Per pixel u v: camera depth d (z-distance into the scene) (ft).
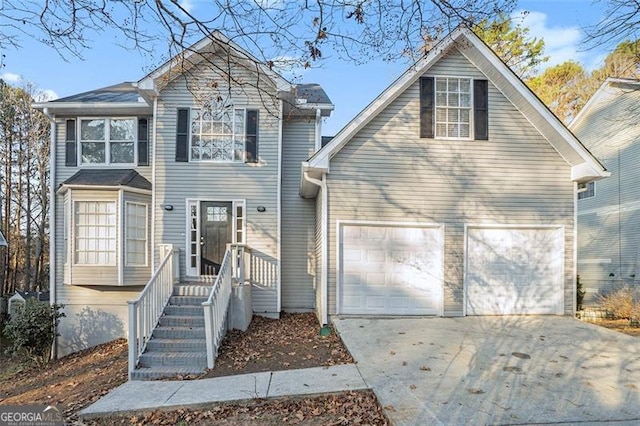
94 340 34.55
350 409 14.93
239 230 33.81
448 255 29.07
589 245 49.85
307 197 35.60
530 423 13.39
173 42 13.83
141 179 35.06
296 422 14.06
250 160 33.96
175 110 33.58
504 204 29.48
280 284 33.99
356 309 28.43
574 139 28.22
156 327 24.14
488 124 29.71
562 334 24.39
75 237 32.63
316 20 13.97
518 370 18.35
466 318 28.35
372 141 28.99
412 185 29.09
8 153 69.05
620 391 16.06
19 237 73.41
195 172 33.60
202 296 27.84
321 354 21.84
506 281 29.32
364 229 28.81
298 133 36.32
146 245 34.55
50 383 24.17
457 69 29.78
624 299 35.40
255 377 18.40
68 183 32.83
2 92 65.87
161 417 14.85
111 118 36.24
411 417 13.76
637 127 43.29
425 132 29.27
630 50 26.50
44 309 33.32
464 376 17.65
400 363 19.38
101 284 32.50
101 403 16.03
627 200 44.50
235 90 33.65
